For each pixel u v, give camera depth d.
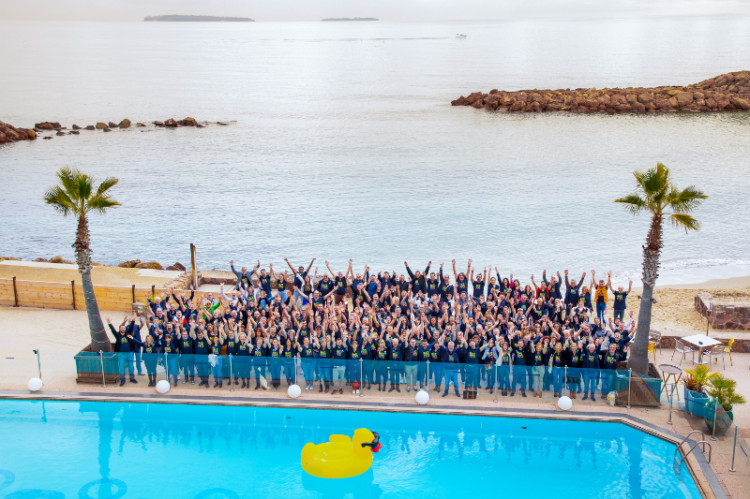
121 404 19.03
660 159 66.00
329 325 19.97
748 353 22.31
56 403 18.98
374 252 39.97
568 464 16.38
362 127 91.94
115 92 138.50
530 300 22.69
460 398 19.12
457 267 37.19
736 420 17.81
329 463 15.81
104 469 16.00
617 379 18.47
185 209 50.16
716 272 36.34
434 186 56.69
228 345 19.58
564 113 100.69
